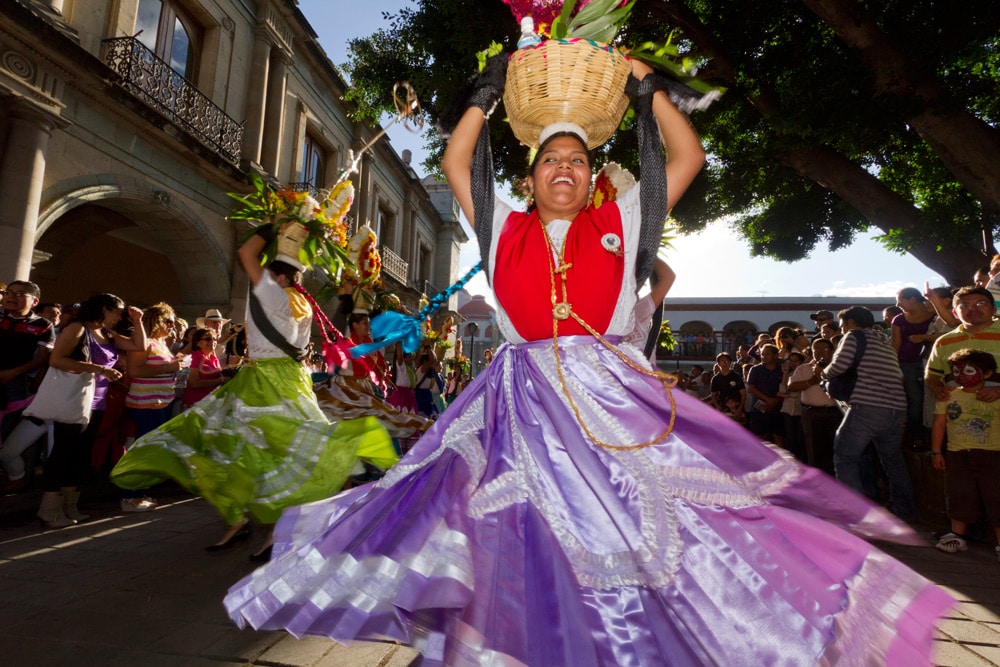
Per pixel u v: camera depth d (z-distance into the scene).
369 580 1.39
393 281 22.84
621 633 1.36
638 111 1.80
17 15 8.30
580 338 1.63
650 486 1.43
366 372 5.04
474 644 1.34
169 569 3.32
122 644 2.31
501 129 9.08
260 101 14.53
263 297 3.38
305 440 3.26
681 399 1.58
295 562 1.48
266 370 3.39
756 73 9.06
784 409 7.81
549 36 1.83
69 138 9.70
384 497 1.55
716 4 9.12
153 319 5.54
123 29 10.80
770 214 13.93
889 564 1.48
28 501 4.84
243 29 14.22
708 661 1.33
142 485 3.25
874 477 6.12
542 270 1.67
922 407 6.42
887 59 7.47
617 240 1.66
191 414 3.38
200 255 13.25
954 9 7.31
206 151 12.41
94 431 5.31
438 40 9.19
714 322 27.72
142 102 10.69
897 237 9.45
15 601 2.78
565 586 1.37
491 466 1.53
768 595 1.38
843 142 7.95
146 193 11.27
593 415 1.52
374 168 22.31
